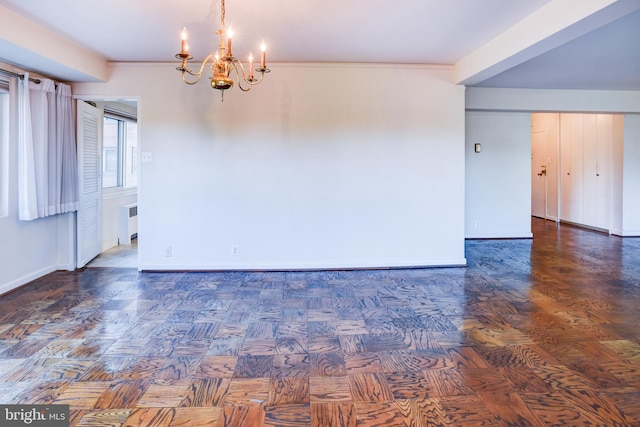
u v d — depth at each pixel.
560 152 7.93
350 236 4.32
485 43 3.54
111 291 3.55
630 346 2.43
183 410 1.78
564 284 3.80
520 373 2.11
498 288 3.68
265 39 3.37
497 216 6.35
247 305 3.20
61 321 2.82
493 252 5.30
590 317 2.92
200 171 4.16
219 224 4.21
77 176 4.23
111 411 1.77
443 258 4.45
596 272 4.24
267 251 4.27
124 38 3.35
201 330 2.68
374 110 4.24
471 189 6.30
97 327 2.72
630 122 6.30
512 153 6.32
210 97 4.12
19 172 3.59
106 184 5.68
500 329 2.71
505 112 6.08
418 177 4.34
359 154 4.26
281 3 2.67
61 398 1.86
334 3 2.68
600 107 5.54
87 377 2.05
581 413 1.75
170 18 2.91
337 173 4.26
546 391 1.93
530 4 2.73
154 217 4.17
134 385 1.98
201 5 2.69
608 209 6.72
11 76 3.48
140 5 2.70
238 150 4.17
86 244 4.50
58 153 3.90
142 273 4.17
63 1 2.64
